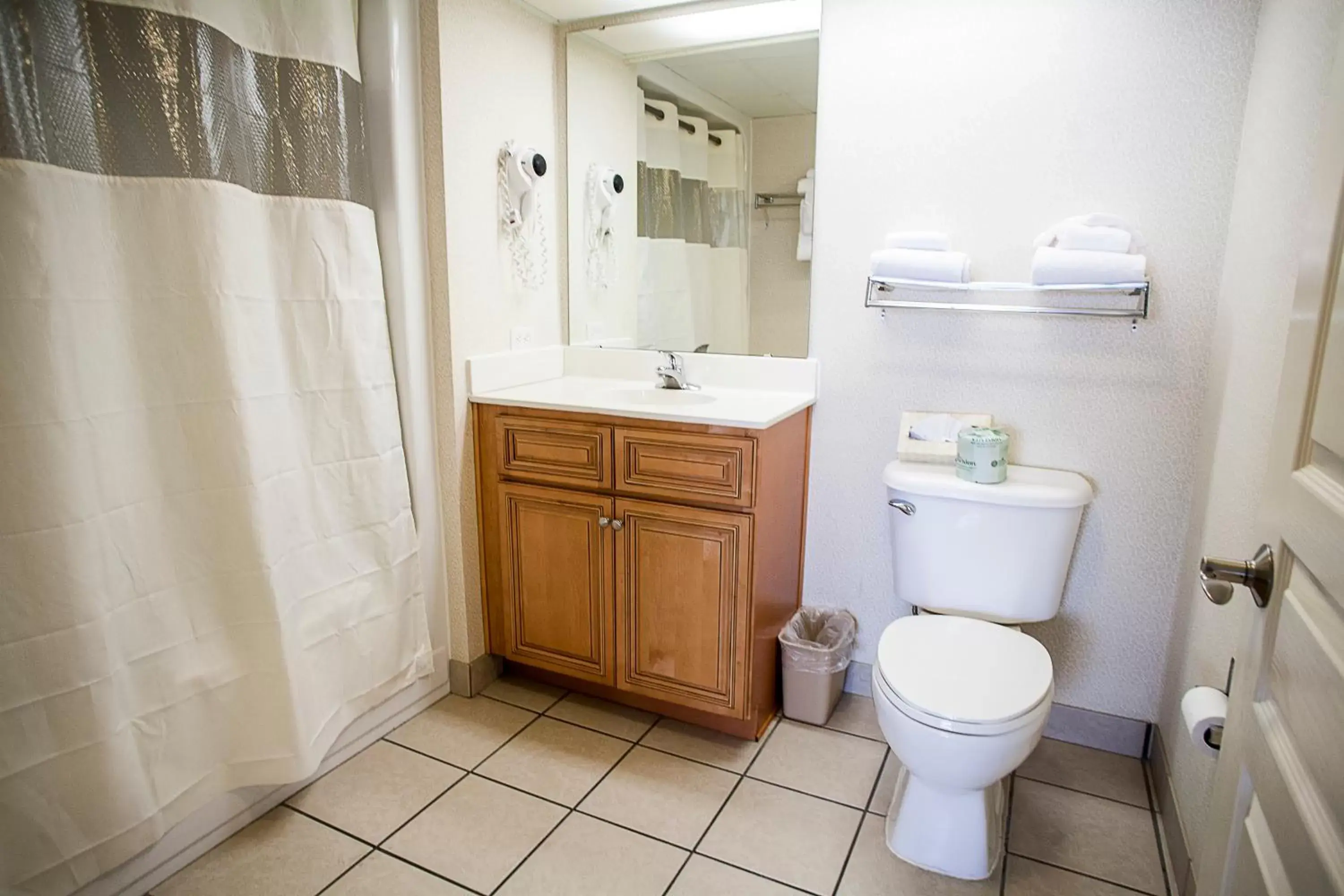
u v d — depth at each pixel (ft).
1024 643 5.49
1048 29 5.88
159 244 4.62
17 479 4.03
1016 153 6.13
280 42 5.26
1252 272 4.96
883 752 6.58
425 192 6.49
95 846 4.49
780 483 6.58
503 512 7.11
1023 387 6.40
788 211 7.06
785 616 7.18
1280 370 4.28
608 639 6.88
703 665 6.55
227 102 4.88
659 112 7.39
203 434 4.92
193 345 4.82
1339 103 2.44
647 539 6.50
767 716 6.95
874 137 6.54
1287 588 2.60
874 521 7.13
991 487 5.91
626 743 6.68
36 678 4.17
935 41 6.22
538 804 5.88
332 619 5.95
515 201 7.23
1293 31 4.59
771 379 7.28
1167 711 6.06
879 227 6.65
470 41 6.57
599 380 7.97
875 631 7.35
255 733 5.35
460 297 6.77
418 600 6.79
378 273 6.12
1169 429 6.02
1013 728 4.66
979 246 6.36
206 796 5.18
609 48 7.47
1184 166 5.68
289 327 5.50
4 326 3.94
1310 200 2.65
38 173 4.02
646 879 5.16
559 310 8.13
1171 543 6.16
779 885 5.14
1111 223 5.68
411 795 5.97
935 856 5.26
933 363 6.66
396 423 6.41
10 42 3.90
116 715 4.52
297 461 5.59
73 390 4.23
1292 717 2.41
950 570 6.15
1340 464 2.29
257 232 5.17
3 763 4.10
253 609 5.22
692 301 7.55
